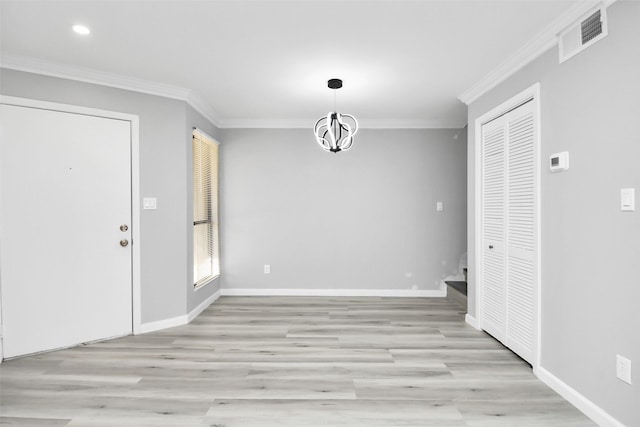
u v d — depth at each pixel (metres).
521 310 2.79
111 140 3.23
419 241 4.89
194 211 4.12
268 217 4.88
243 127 4.85
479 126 3.45
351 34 2.46
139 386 2.39
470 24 2.32
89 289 3.13
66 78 3.02
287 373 2.59
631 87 1.78
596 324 2.00
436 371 2.62
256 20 2.28
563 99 2.27
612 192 1.89
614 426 1.86
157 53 2.77
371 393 2.30
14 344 2.82
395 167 4.87
